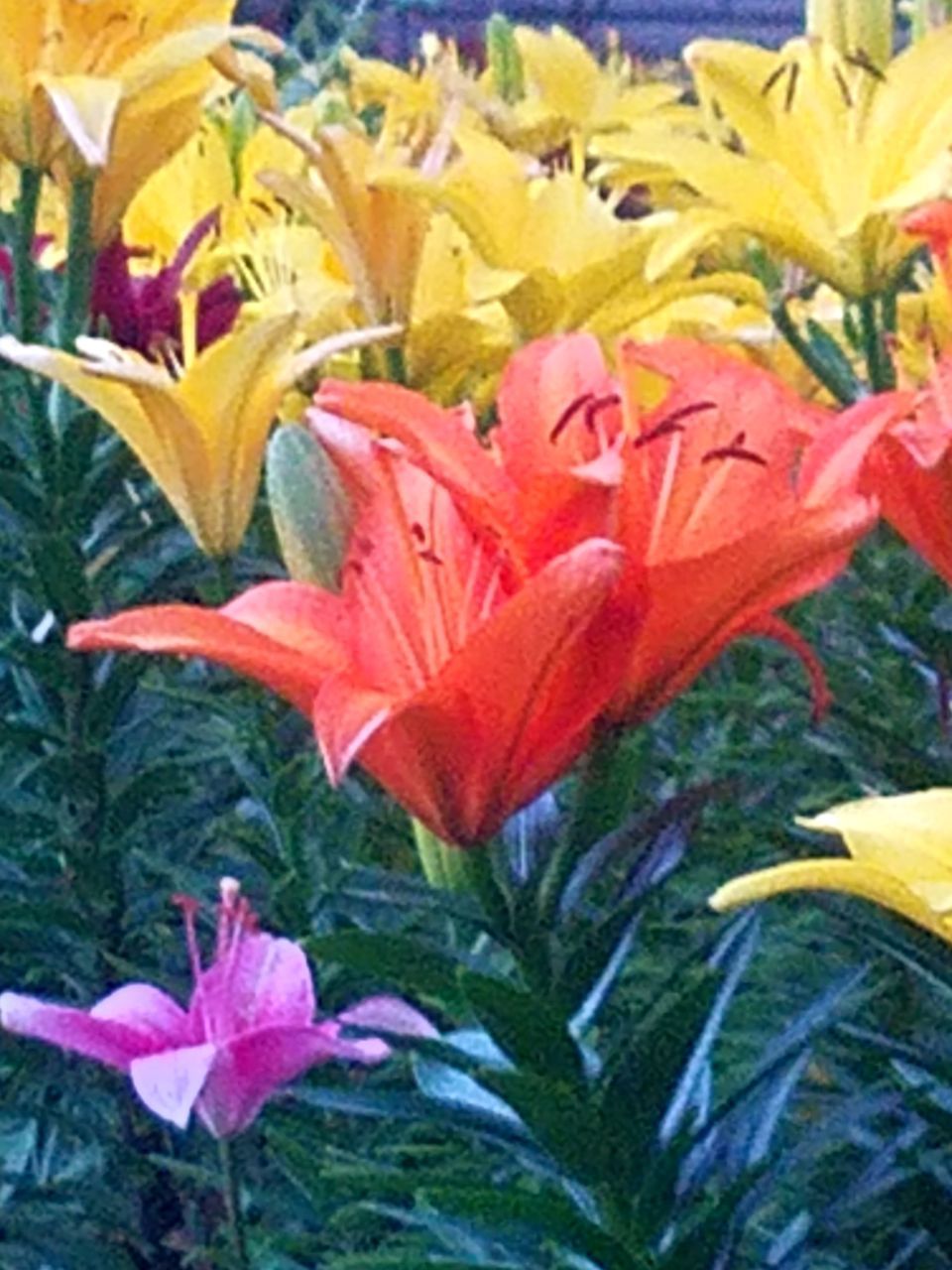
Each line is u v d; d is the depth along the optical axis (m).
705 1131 0.84
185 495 1.03
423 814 0.79
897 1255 0.93
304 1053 0.89
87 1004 1.18
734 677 1.17
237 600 0.80
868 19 1.08
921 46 1.06
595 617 0.75
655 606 0.76
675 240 1.09
